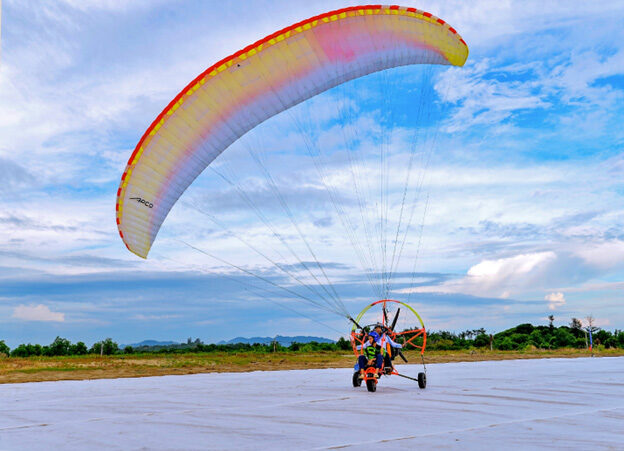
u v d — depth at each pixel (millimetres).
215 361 31625
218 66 14906
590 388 13633
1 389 15047
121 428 7727
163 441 6629
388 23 16031
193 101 15227
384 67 17688
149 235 16797
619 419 8227
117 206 15648
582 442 6270
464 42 16203
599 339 77625
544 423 7809
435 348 63125
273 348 56469
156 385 15867
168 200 16844
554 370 21719
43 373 21984
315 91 17234
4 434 7426
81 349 51031
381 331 13609
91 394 13203
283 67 15953
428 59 17438
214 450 6023
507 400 10922
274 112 16969
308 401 10898
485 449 5863
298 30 15250
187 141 15891
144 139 15109
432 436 6734
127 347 54969
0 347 48875
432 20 15852
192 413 9266
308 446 6145
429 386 14484
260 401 11031
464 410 9352
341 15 15508
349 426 7617
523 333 100188
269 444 6320
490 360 33469
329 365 27750
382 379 17297
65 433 7402
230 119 16219
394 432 7074
